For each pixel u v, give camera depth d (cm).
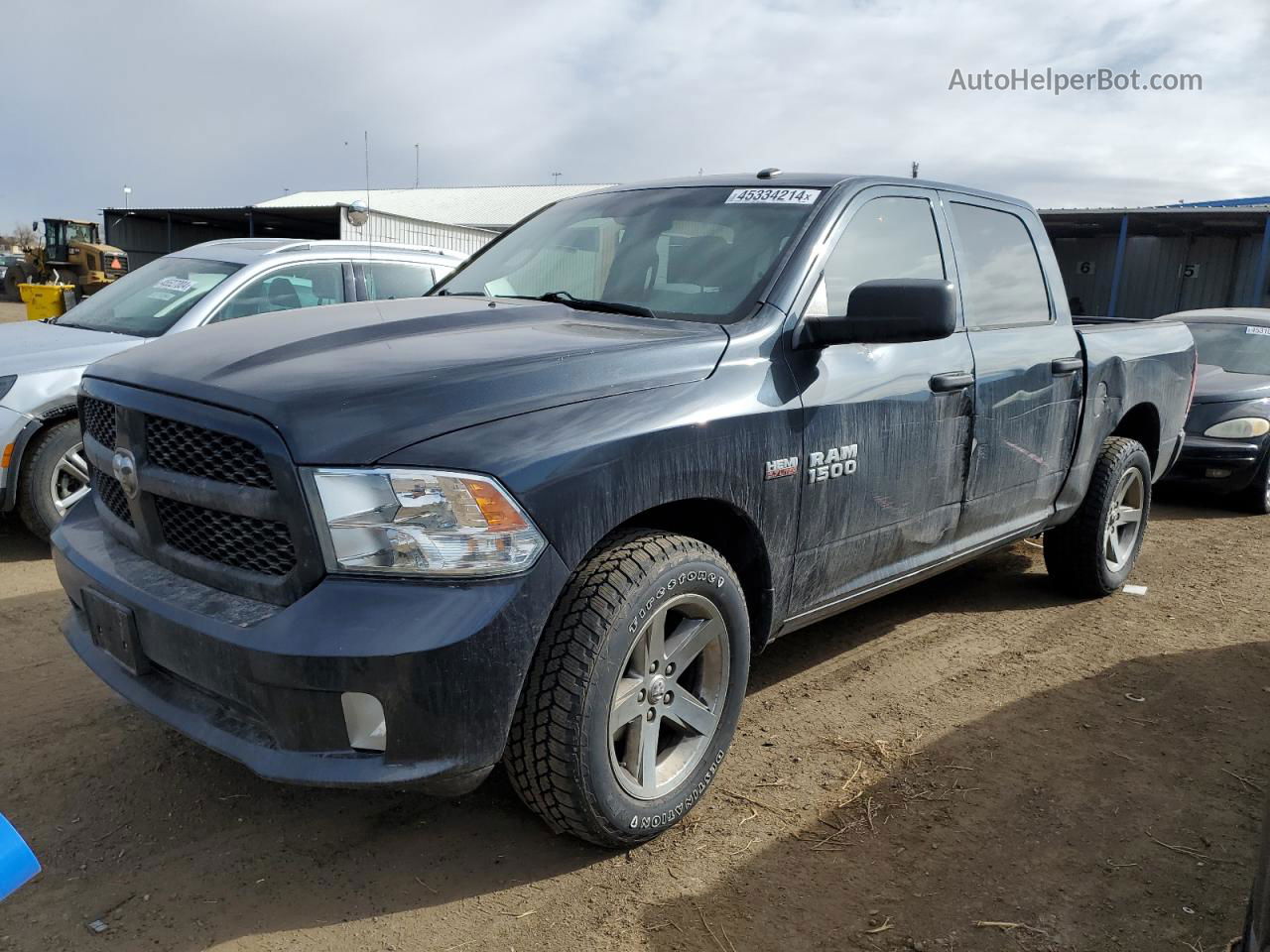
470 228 2331
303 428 213
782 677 385
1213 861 266
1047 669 400
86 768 296
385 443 214
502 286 363
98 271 2817
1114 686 385
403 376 231
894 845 269
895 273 349
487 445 221
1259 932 163
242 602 226
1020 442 400
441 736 214
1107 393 461
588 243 360
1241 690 385
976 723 347
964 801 293
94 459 277
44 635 401
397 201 4722
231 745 222
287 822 272
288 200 4331
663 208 360
